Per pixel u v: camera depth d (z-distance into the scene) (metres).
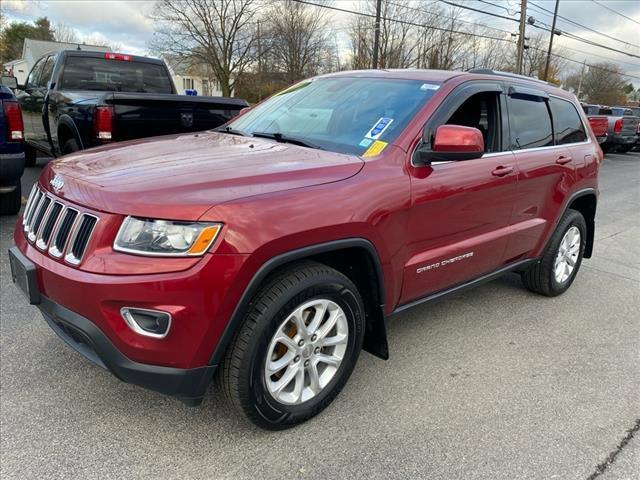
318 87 3.85
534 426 2.80
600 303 4.69
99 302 2.14
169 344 2.15
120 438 2.53
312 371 2.66
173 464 2.38
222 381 2.40
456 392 3.09
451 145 2.82
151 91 8.38
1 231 5.52
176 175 2.38
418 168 2.96
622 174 15.48
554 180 4.15
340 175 2.64
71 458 2.39
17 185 5.64
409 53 40.53
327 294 2.56
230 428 2.64
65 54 7.51
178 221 2.12
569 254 4.71
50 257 2.38
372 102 3.34
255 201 2.26
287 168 2.55
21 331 3.48
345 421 2.75
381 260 2.76
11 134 5.27
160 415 2.71
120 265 2.12
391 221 2.76
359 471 2.40
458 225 3.28
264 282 2.39
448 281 3.38
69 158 2.94
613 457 2.58
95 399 2.81
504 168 3.56
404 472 2.41
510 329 4.01
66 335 2.53
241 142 3.22
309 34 42.16
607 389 3.22
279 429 2.61
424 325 4.00
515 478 2.41
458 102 3.26
